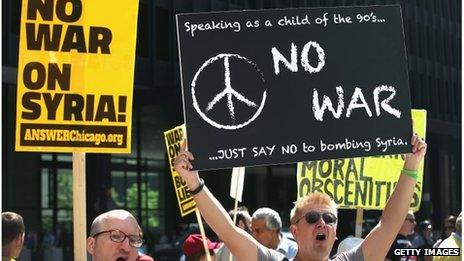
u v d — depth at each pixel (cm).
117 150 812
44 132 802
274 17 745
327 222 694
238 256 698
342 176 1207
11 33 3716
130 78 816
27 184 4247
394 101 748
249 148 727
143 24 4500
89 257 1410
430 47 5962
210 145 722
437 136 6103
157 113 4719
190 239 988
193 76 729
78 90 809
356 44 752
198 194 703
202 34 732
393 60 753
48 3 809
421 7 5853
